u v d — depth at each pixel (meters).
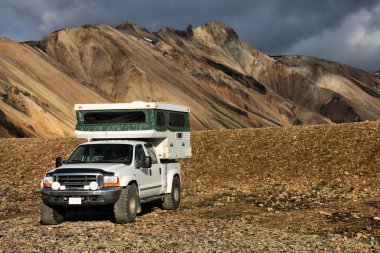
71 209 14.53
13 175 29.42
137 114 16.53
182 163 29.77
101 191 13.88
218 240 11.43
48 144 33.78
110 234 12.30
